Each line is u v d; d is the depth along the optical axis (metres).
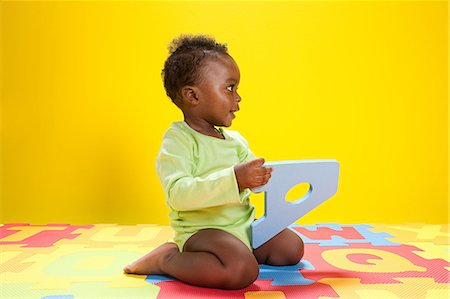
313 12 1.73
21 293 0.79
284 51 1.73
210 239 0.85
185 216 0.92
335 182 0.98
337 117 1.73
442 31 1.74
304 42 1.73
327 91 1.73
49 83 1.71
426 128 1.73
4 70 1.71
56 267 0.98
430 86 1.74
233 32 1.73
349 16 1.73
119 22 1.72
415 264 0.98
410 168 1.73
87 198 1.71
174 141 0.94
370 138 1.73
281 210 0.94
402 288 0.81
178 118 1.71
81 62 1.71
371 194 1.72
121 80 1.71
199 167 0.93
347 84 1.73
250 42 1.73
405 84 1.73
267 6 1.73
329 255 1.07
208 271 0.81
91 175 1.71
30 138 1.71
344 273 0.91
